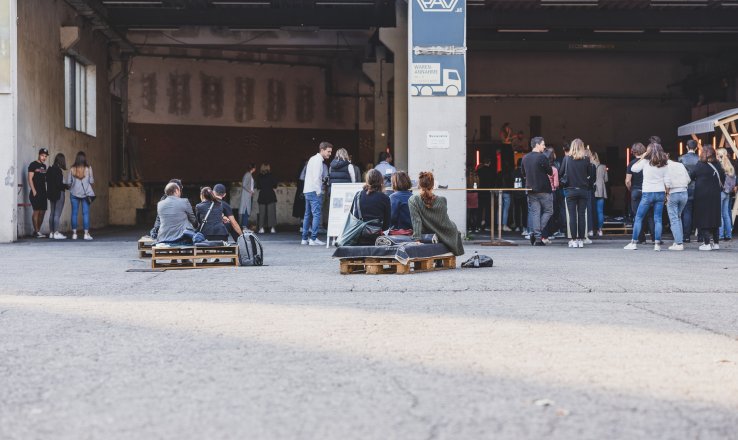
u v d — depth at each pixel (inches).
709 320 267.1
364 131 1505.9
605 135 1470.2
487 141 1459.2
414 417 146.0
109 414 149.1
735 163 775.7
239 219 1079.6
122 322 260.2
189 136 1406.3
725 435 135.3
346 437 133.8
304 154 1486.2
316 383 173.3
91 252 604.4
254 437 134.0
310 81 1485.0
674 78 1461.6
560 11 1071.0
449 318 268.8
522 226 931.3
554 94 1457.9
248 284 377.1
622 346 217.6
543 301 317.1
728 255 565.3
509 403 156.3
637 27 1070.4
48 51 883.4
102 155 1132.5
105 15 1047.0
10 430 139.3
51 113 896.3
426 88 745.6
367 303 309.4
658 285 373.1
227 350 211.6
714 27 1071.6
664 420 144.3
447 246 455.8
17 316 274.7
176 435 135.4
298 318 268.7
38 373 184.7
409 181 472.4
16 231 751.1
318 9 1091.9
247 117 1444.4
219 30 1288.1
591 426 140.3
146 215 1213.1
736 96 1326.3
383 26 1101.7
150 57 1373.0
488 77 1456.7
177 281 392.8
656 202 618.8
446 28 745.6
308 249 642.8
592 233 841.5
